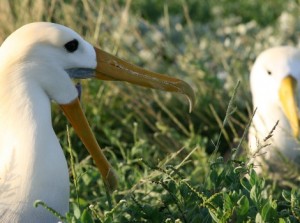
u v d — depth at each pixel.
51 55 8.23
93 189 10.27
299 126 11.21
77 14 14.01
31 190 8.02
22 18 13.12
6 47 8.20
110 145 12.28
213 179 8.59
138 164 11.46
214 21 17.66
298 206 8.19
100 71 8.61
